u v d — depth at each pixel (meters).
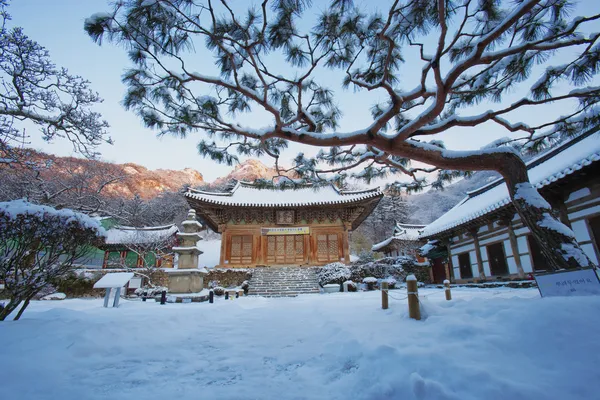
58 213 5.15
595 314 2.86
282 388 2.64
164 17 3.96
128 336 4.42
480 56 4.27
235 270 21.44
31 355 3.23
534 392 2.03
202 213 24.77
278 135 5.36
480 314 3.88
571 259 4.54
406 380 2.37
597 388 2.03
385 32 4.48
